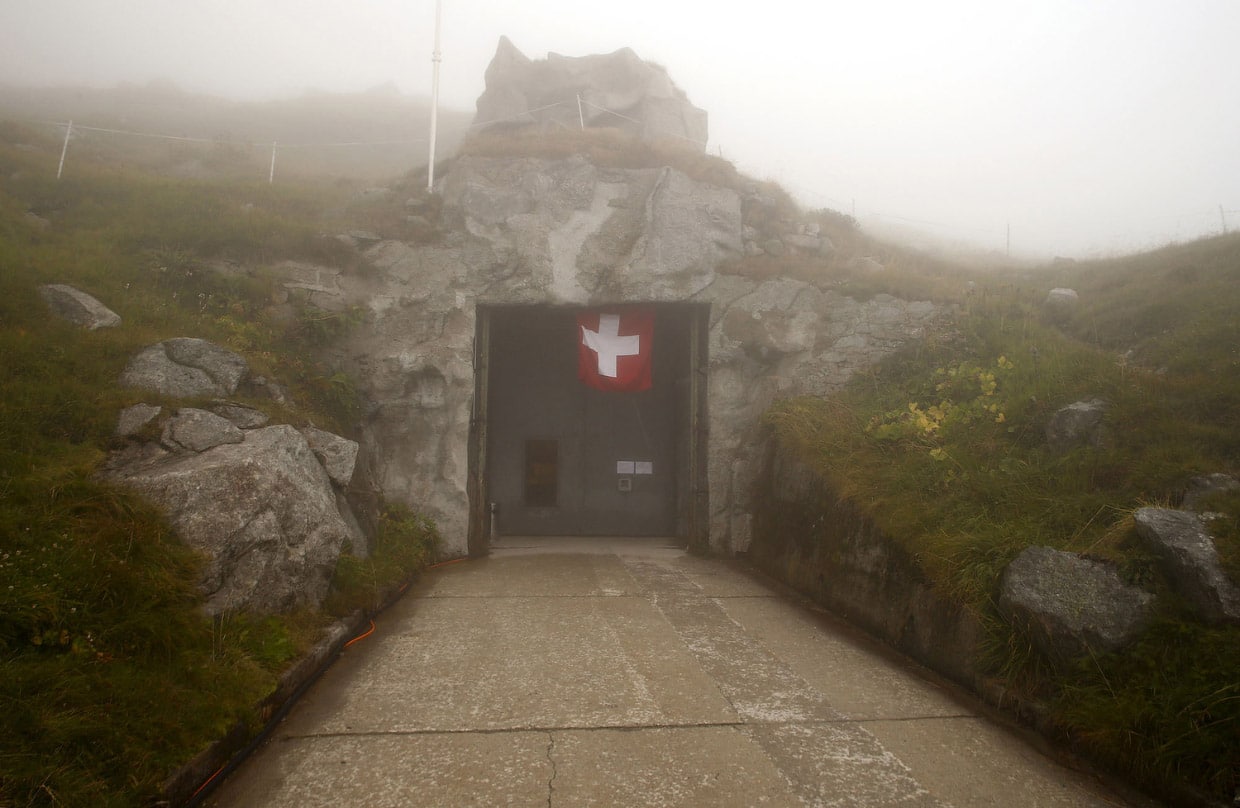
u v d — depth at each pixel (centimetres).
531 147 1195
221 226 1038
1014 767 442
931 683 586
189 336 826
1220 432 602
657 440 1460
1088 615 474
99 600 419
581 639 685
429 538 1020
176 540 504
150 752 358
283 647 525
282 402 816
